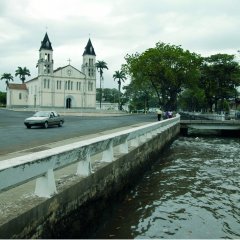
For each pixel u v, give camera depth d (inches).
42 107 3809.1
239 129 1626.5
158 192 519.5
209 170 693.3
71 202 289.3
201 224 382.3
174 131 1359.5
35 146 608.1
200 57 2541.8
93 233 344.5
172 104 2635.3
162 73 2463.1
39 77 3993.6
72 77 4143.7
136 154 583.5
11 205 229.0
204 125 1656.0
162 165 757.3
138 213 418.0
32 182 312.7
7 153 514.6
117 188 447.5
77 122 1528.1
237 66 2770.7
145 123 1450.5
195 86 2591.0
